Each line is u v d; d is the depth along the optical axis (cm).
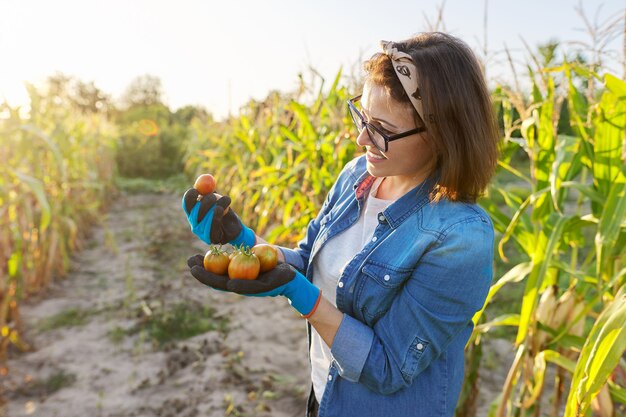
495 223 228
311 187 473
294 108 427
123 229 905
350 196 147
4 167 395
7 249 414
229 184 880
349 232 143
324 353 150
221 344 414
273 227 633
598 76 182
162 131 1919
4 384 346
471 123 112
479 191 119
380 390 123
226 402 328
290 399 335
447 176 114
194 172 1466
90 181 859
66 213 629
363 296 126
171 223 950
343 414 135
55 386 347
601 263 188
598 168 194
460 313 117
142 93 4572
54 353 396
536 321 211
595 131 193
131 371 371
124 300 514
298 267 165
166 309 487
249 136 664
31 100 501
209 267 121
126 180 1659
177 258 684
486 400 327
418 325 117
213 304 509
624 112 182
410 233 123
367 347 119
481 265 115
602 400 197
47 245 554
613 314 144
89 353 398
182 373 368
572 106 206
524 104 225
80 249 720
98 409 320
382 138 116
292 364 386
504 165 226
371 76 118
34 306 496
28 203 460
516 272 208
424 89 109
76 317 468
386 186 138
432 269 115
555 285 214
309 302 118
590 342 156
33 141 479
